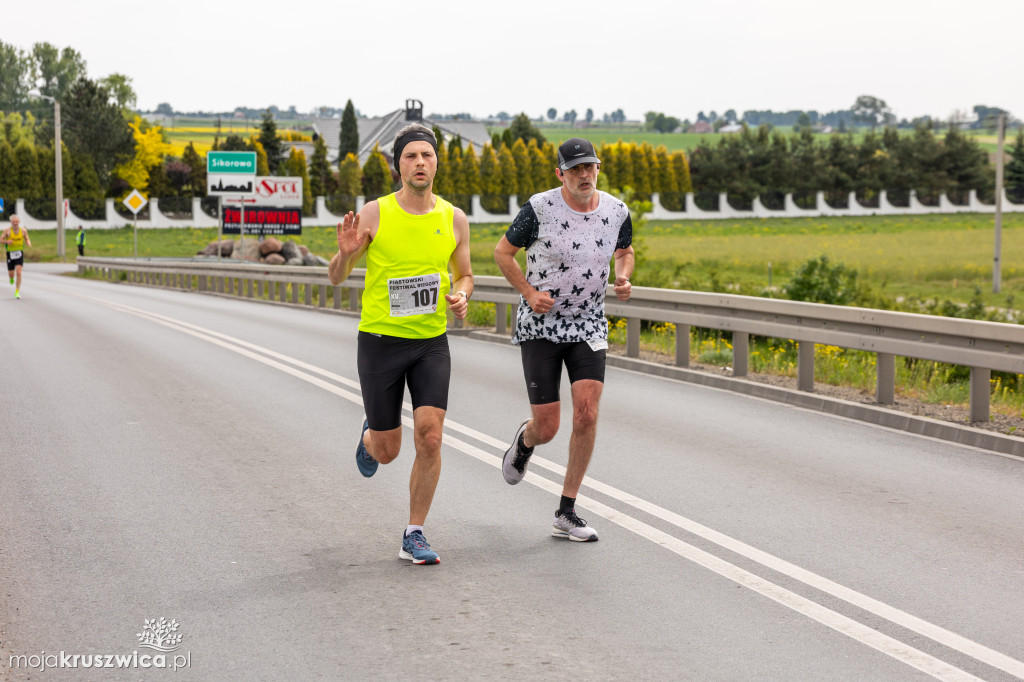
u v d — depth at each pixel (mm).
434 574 6418
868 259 55500
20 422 11422
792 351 17828
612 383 14727
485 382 14539
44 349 18109
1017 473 9234
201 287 38219
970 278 45406
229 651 5223
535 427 7457
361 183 107062
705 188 114688
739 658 5133
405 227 6605
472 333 20875
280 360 16688
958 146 116312
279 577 6363
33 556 6773
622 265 7703
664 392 13883
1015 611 5812
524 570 6500
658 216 108875
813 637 5414
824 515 7793
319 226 99375
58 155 67312
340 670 4984
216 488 8578
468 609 5812
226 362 16438
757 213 112938
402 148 6586
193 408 12312
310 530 7391
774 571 6488
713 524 7543
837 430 11250
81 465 9375
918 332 11531
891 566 6590
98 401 12781
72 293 35406
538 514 7824
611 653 5191
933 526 7512
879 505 8094
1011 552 6898
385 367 6727
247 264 33750
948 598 6012
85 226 91250
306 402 12766
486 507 8016
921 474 9172
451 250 6781
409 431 10875
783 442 10570
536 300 7090
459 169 108062
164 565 6598
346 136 144500
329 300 30422
